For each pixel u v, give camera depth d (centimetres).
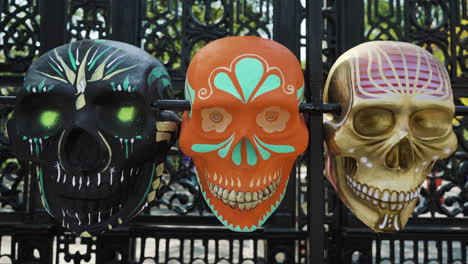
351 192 116
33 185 187
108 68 106
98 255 188
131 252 195
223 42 105
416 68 104
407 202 107
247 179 105
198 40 197
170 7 198
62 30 189
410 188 107
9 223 186
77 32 194
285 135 103
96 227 115
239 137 100
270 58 102
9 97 114
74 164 108
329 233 197
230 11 195
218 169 108
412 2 196
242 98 98
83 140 114
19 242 184
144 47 196
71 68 108
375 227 111
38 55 194
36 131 108
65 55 110
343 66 111
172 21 197
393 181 106
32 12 195
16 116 108
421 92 102
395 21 196
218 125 105
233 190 106
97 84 105
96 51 110
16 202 190
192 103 103
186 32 196
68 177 109
